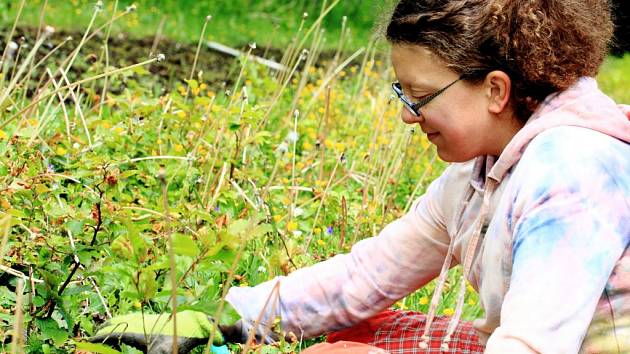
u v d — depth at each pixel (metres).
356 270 2.55
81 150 3.35
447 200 2.39
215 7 10.74
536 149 1.99
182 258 2.19
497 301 2.08
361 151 4.41
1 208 2.67
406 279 2.53
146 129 3.65
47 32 3.36
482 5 2.02
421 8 2.05
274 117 4.75
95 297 2.62
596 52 2.09
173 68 7.02
